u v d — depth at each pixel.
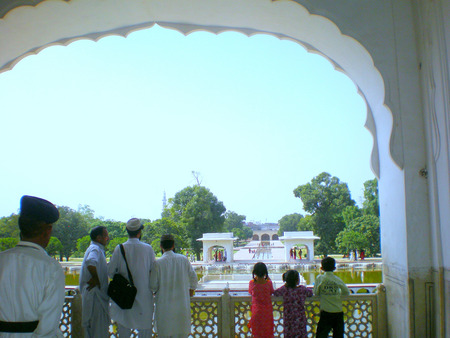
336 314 4.16
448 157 3.77
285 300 4.07
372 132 5.03
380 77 4.42
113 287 3.71
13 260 2.11
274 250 55.75
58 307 2.16
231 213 97.50
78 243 32.53
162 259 3.87
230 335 4.46
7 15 4.41
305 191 39.78
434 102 4.06
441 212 3.93
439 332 3.90
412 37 4.46
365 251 34.81
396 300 4.37
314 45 5.29
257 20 5.08
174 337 3.74
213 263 32.69
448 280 3.79
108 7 4.79
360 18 4.50
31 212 2.21
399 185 4.34
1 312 2.04
